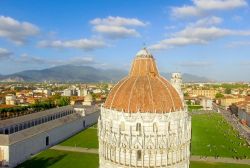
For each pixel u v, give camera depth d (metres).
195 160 154.75
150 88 97.56
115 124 97.12
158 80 102.06
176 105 99.00
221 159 157.50
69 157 157.38
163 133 94.31
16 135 151.12
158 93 97.31
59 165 143.12
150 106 94.62
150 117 93.38
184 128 99.38
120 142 94.31
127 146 93.19
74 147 180.25
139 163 93.62
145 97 95.88
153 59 108.12
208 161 153.25
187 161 101.62
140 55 106.50
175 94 102.56
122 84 103.38
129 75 111.06
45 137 178.62
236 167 143.62
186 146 100.31
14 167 140.12
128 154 93.81
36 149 167.25
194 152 170.88
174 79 150.75
